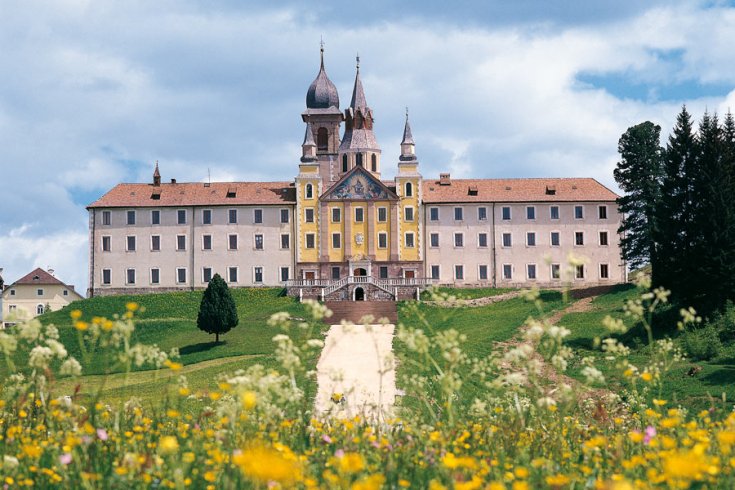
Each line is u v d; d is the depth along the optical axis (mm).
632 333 72000
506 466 14258
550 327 16391
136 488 12305
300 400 18547
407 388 20750
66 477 12727
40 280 152625
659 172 97000
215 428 17406
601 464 15328
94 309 106000
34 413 17625
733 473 13281
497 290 110562
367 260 114500
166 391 17328
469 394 24922
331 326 86625
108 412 18547
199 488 13133
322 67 136250
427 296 107625
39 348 15016
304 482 11797
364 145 127062
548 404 16469
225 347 80000
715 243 73062
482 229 115188
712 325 66188
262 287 114562
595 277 114438
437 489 11594
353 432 16859
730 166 76625
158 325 94188
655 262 77625
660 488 12430
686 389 51250
